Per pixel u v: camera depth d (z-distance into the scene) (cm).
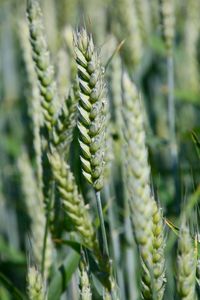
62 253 65
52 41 98
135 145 41
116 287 47
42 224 63
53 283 55
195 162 83
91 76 44
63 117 53
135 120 40
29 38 56
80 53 44
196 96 85
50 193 56
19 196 99
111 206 69
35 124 60
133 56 91
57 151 54
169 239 61
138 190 41
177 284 41
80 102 44
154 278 43
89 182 45
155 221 43
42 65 56
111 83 73
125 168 41
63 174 49
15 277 93
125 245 76
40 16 56
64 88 63
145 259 42
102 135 45
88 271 47
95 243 49
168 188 90
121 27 91
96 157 45
